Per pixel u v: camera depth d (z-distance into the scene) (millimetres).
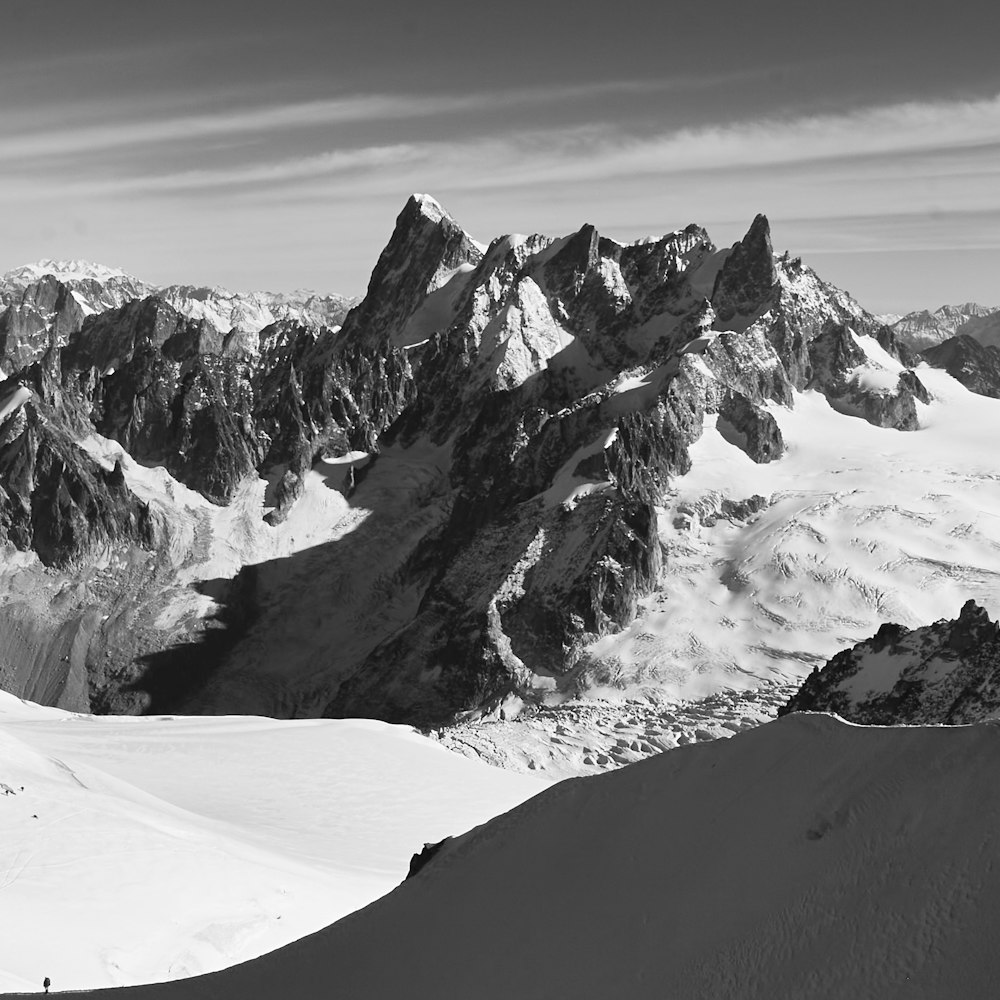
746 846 31250
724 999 27781
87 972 55531
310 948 38188
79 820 70938
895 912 26719
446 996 33125
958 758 29062
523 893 35031
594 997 30094
